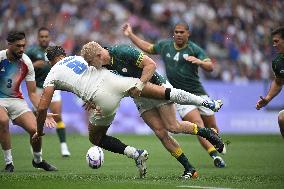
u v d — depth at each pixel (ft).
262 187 85.71
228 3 274.77
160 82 96.84
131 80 90.38
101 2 260.62
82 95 90.22
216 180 94.02
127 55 89.40
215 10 271.90
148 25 261.44
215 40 257.55
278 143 175.83
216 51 255.09
